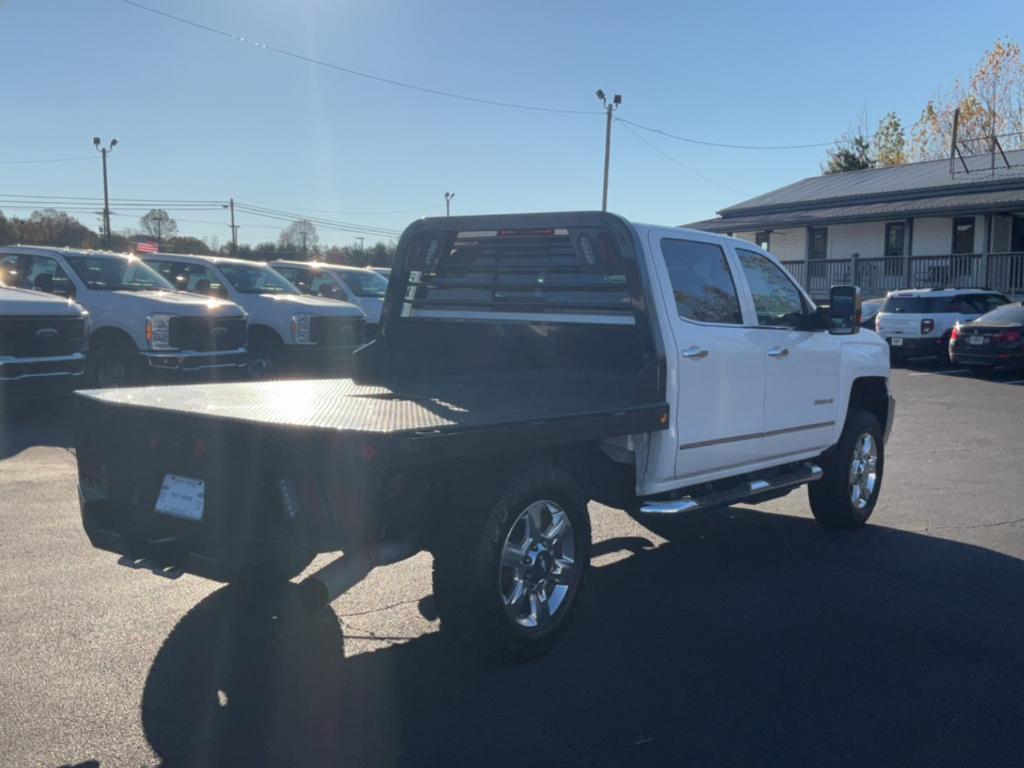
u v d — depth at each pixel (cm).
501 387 618
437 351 645
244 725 400
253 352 1534
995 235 3030
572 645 495
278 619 524
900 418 1364
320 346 1534
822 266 3478
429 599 558
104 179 4547
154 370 1265
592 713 416
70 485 814
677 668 466
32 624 506
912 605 563
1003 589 595
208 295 1486
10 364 1037
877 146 6053
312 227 5906
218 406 468
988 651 493
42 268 1318
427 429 398
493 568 439
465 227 621
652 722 408
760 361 621
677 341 555
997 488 896
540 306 598
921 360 2444
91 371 1269
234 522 423
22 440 1012
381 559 427
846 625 528
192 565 438
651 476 550
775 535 726
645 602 564
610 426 492
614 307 571
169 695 427
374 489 384
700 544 697
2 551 630
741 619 536
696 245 603
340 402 508
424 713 414
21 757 370
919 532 737
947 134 5309
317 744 385
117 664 458
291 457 403
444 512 441
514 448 437
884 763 376
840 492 720
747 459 624
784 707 424
